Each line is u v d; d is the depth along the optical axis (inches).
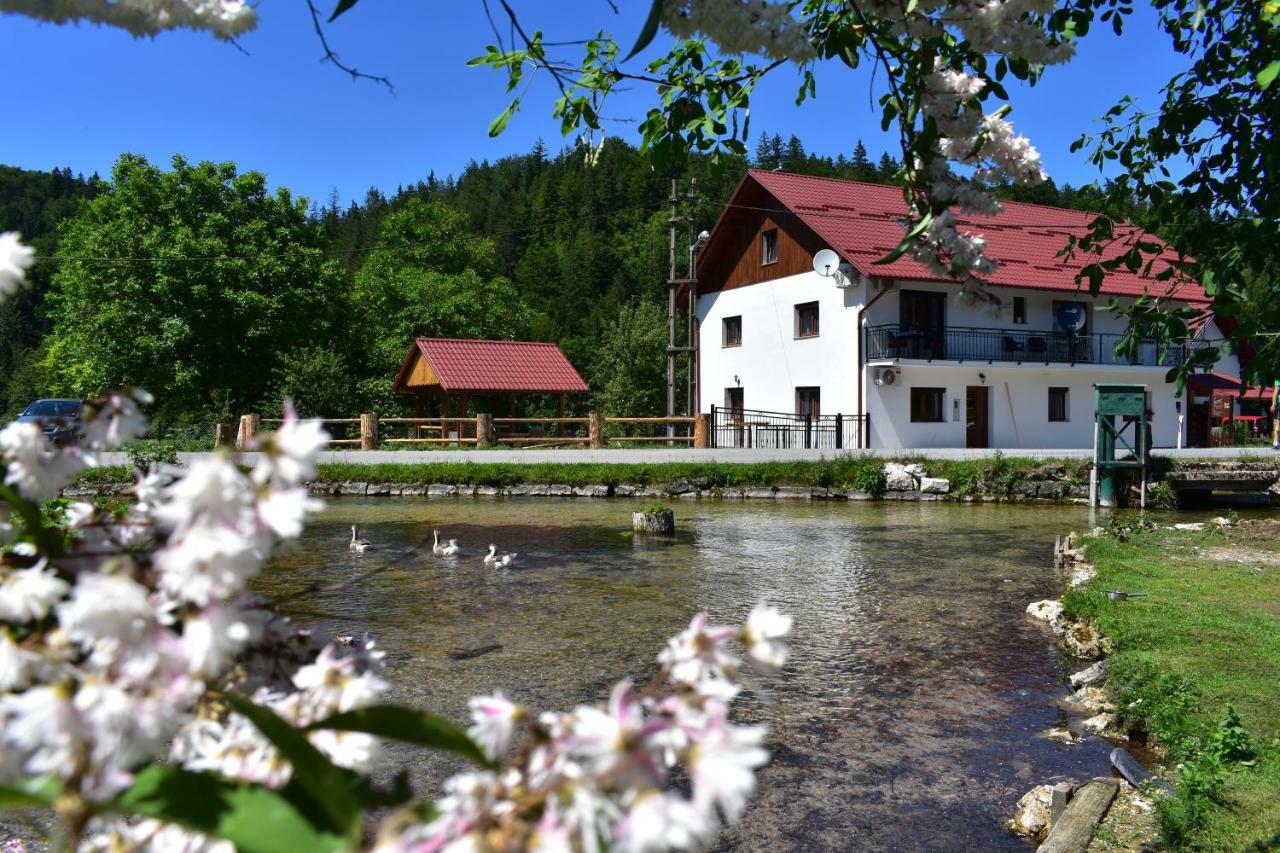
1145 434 773.3
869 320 1013.8
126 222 1278.3
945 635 317.7
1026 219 1210.0
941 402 1057.5
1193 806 152.5
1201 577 364.5
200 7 55.6
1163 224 145.3
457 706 235.5
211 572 32.8
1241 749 174.9
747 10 71.1
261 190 1408.7
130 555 37.6
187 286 1245.7
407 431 1223.5
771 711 238.7
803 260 1099.9
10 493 42.0
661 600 374.6
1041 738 218.8
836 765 203.3
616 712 32.8
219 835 33.4
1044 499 804.6
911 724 229.0
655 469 837.8
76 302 1269.7
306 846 33.9
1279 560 411.2
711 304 1263.5
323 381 1154.0
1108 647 280.8
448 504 759.1
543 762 35.6
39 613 38.8
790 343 1120.8
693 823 29.4
